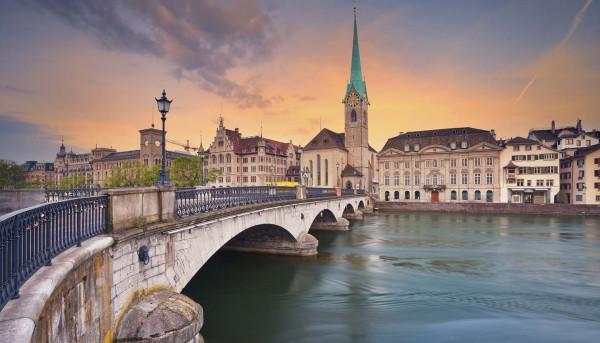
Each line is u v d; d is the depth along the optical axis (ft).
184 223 42.27
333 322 58.75
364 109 354.13
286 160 369.50
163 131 44.16
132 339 30.53
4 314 14.25
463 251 117.50
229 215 57.16
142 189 35.60
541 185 253.85
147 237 35.88
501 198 265.54
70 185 274.77
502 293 72.95
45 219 20.67
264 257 102.42
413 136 318.45
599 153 233.14
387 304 66.85
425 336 53.21
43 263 19.95
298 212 105.19
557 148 300.40
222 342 51.39
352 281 81.76
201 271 89.04
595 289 75.46
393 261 102.01
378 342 51.39
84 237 26.21
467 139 285.64
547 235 150.20
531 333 53.78
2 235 15.21
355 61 354.13
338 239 142.92
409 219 218.79
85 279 24.66
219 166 330.13
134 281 33.45
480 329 55.47
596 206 216.13
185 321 33.81
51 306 19.06
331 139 336.70
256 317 60.70
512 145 263.49
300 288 76.54
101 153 408.87
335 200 163.73
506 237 146.20
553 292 73.51
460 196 281.13
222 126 331.16
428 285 78.79
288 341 51.78
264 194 81.05
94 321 26.11
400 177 305.94
